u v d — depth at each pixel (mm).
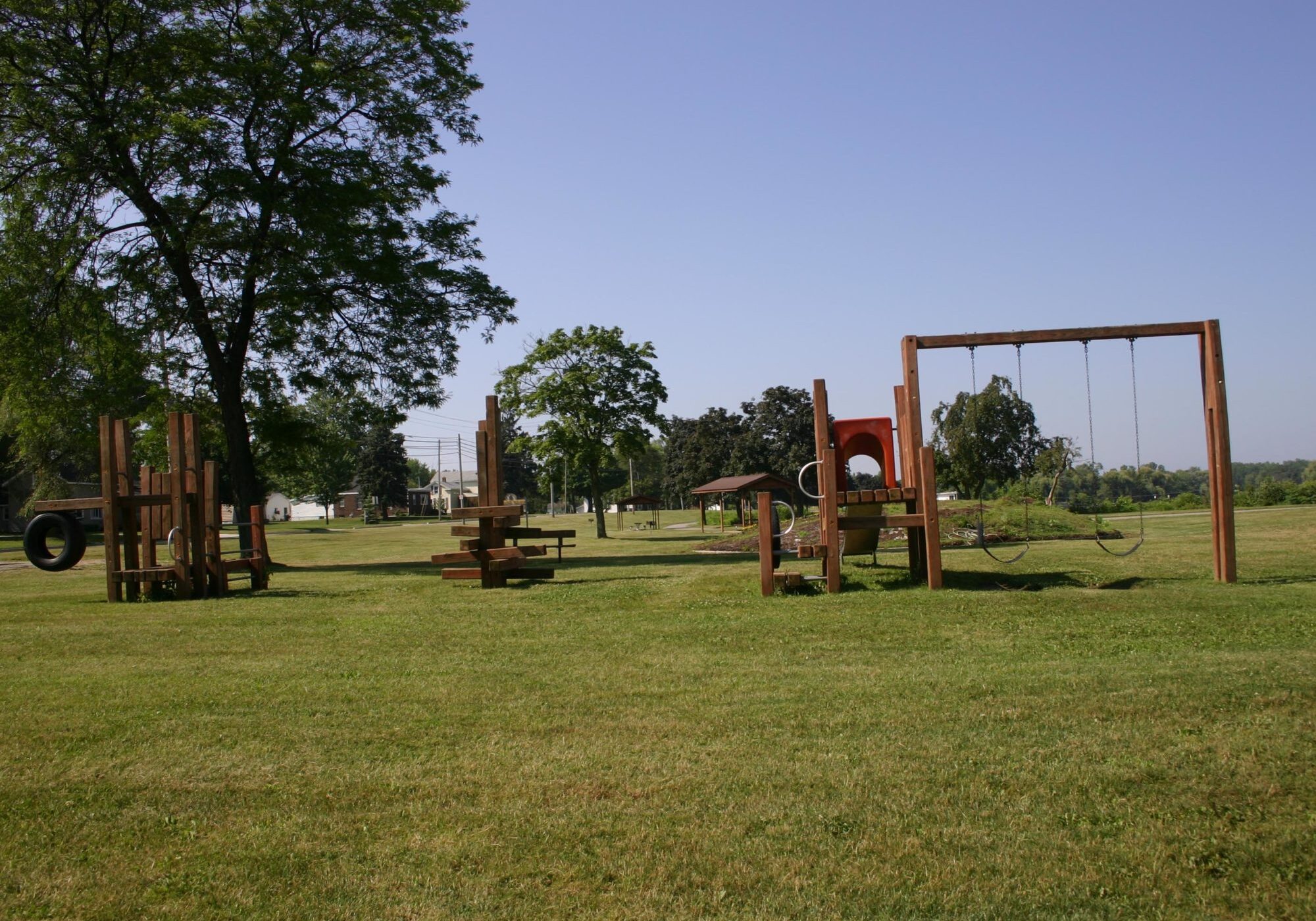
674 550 28812
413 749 6234
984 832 4672
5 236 23359
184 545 15328
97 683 8531
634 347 47656
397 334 27875
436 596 14680
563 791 5367
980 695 7043
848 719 6551
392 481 109938
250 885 4355
